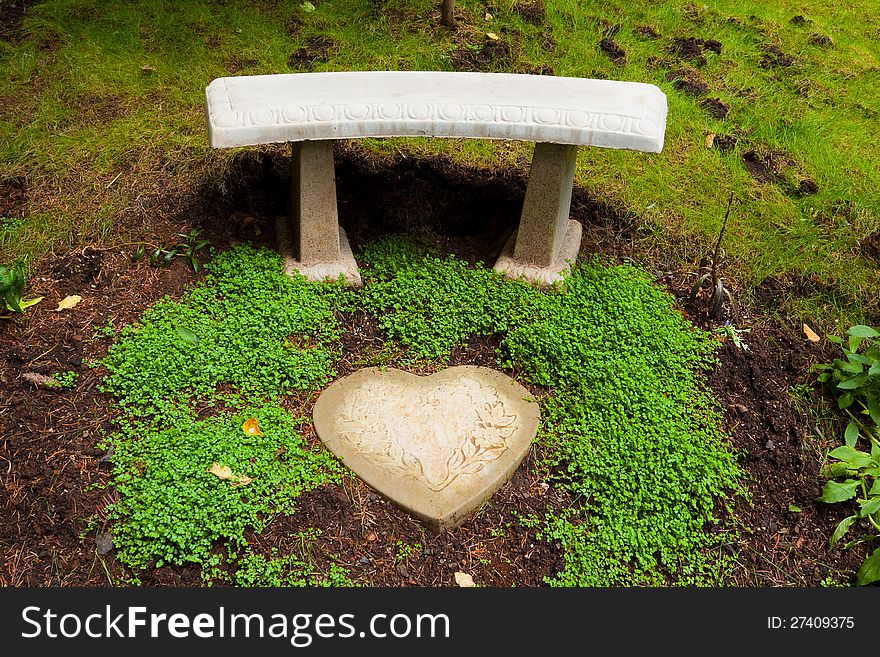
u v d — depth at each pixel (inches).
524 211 74.5
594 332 71.1
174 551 55.1
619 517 60.1
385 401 65.6
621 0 113.8
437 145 89.0
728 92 102.3
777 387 71.5
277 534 56.9
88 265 73.5
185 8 104.9
